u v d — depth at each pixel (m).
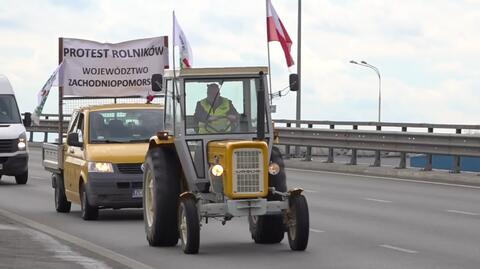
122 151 29.83
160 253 22.73
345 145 51.78
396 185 41.84
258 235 24.05
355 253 22.27
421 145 46.28
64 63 37.94
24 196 38.81
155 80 24.86
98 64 38.16
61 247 22.02
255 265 20.69
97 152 29.91
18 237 23.64
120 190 29.41
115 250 23.31
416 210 31.88
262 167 21.92
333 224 28.14
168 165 23.83
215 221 29.20
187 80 23.16
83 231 27.25
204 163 22.94
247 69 23.33
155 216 23.64
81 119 31.83
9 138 44.56
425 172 45.72
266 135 23.19
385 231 26.45
